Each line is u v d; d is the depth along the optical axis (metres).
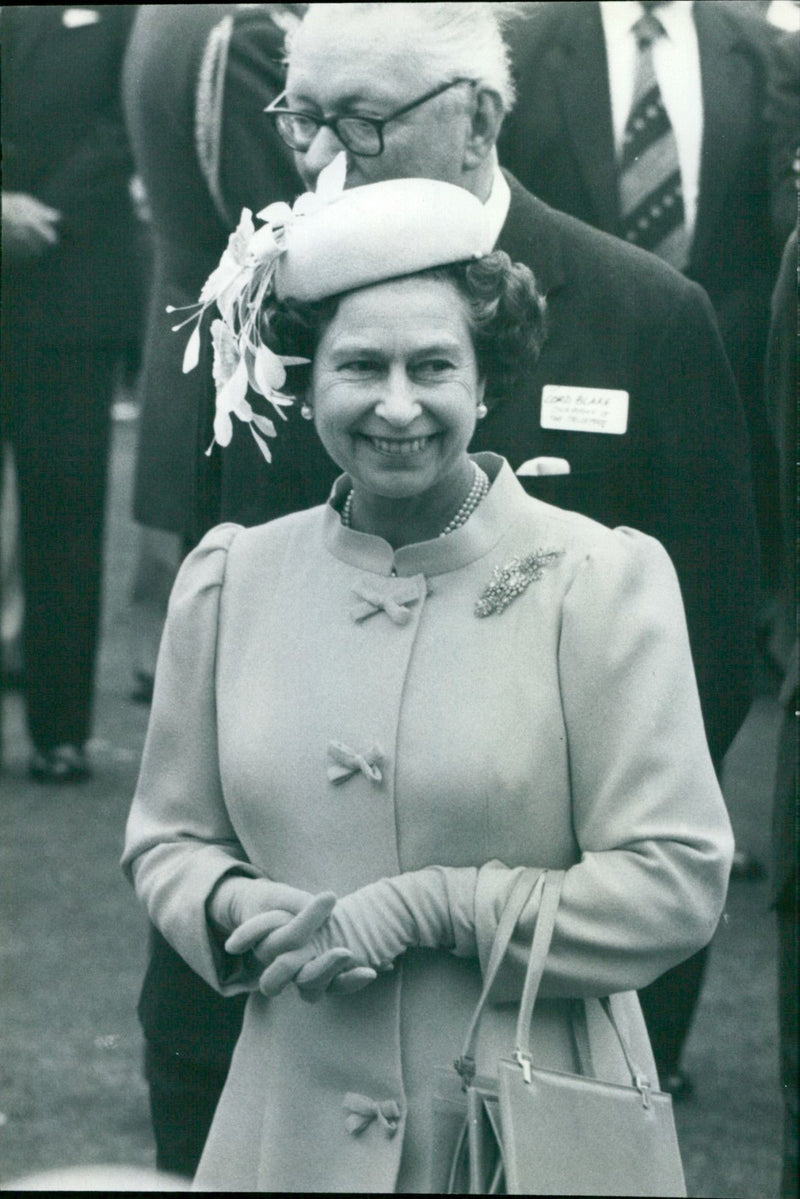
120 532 6.84
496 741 3.13
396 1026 3.18
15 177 5.44
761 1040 5.65
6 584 7.01
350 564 3.27
